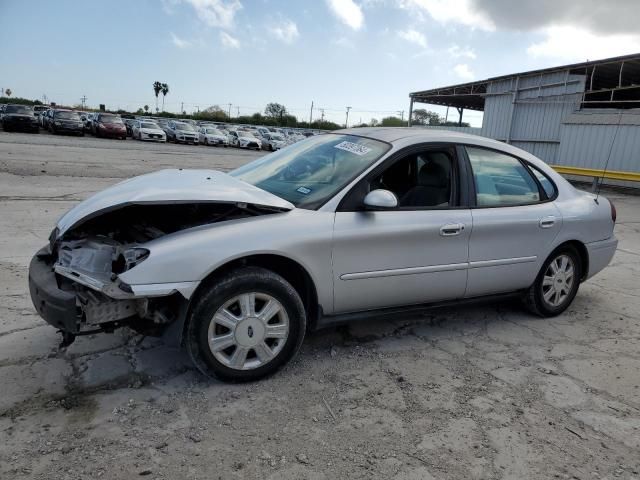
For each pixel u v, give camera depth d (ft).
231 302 10.04
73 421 8.90
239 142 126.21
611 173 47.67
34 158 53.42
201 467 7.95
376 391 10.58
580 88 68.54
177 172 12.59
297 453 8.44
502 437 9.23
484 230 12.98
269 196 11.09
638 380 11.71
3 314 13.08
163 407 9.51
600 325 15.07
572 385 11.31
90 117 126.00
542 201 14.66
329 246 10.80
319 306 11.16
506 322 14.93
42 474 7.55
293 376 11.00
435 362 12.08
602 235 15.98
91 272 9.70
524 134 78.33
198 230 9.95
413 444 8.87
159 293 9.21
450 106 117.19
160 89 305.32
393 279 11.83
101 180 40.47
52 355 11.14
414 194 12.45
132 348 11.71
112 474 7.66
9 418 8.86
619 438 9.41
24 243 19.92
